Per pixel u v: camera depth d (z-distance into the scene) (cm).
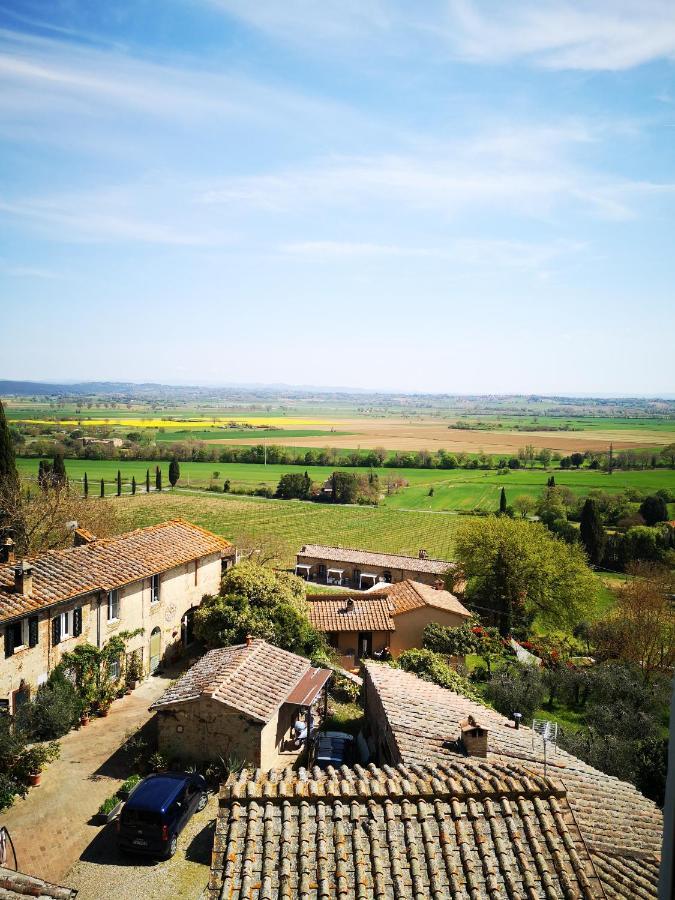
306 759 2466
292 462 17925
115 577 2998
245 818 1174
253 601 3459
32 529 4522
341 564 7056
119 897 1700
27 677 2509
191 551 3656
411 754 1766
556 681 4162
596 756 2648
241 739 2264
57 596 2636
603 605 7200
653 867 1374
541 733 1792
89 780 2270
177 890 1730
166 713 2316
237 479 14825
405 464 18100
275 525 10538
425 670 3412
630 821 1625
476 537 6419
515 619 6247
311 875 1063
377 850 1107
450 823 1167
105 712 2791
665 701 3800
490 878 1068
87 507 5569
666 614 5475
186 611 3619
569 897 1053
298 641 3428
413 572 6762
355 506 12606
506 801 1205
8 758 2188
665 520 10512
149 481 13662
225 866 1091
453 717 2164
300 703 2417
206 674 2523
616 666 4206
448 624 4678
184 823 1941
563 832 1155
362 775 1330
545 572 6178
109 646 2914
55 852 1881
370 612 4556
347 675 3378
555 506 10900
